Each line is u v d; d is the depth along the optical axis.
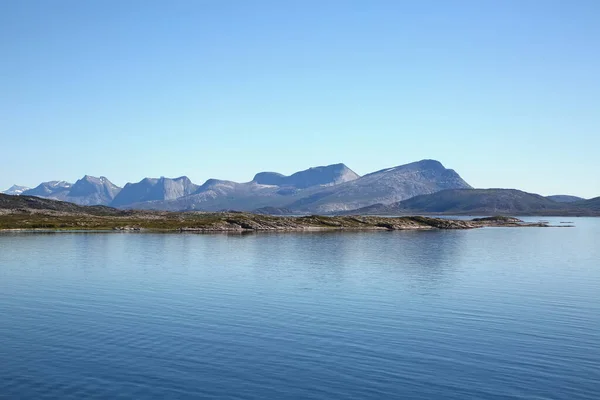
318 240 178.62
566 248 160.38
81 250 128.50
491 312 58.69
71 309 58.28
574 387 36.22
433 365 40.31
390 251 136.25
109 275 85.50
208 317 54.84
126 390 34.72
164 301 63.16
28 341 45.41
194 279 81.69
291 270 93.94
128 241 162.00
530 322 54.03
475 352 43.62
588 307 61.78
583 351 44.19
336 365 40.09
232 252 128.50
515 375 38.34
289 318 54.69
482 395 34.75
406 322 53.47
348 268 97.56
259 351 43.25
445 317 55.88
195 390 34.94
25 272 88.19
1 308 58.62
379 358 41.78
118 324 51.53
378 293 70.00
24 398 33.19
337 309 59.31
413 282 80.50
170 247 141.38
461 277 86.94
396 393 34.91
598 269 101.12
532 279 85.75
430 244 166.38
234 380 36.78
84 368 38.72
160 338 46.69
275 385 36.00
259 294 68.44
